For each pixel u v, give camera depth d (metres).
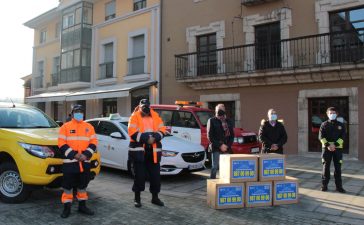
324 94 12.62
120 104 20.14
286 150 13.49
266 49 14.21
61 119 24.98
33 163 5.80
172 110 11.34
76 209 5.86
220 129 7.77
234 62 15.01
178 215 5.64
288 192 6.43
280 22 13.84
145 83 17.64
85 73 22.36
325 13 12.77
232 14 15.24
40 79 28.19
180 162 8.27
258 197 6.25
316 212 5.89
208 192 6.27
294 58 13.34
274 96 13.84
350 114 12.10
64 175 5.45
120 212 5.75
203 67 16.19
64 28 23.75
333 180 8.53
